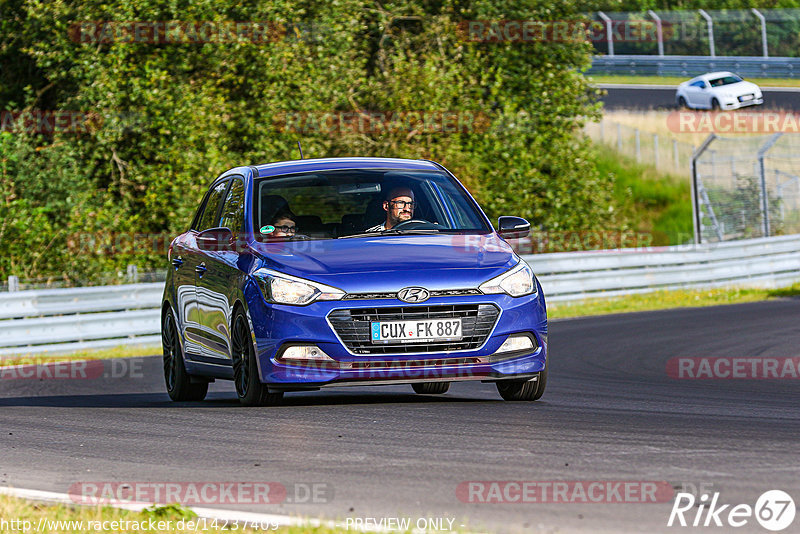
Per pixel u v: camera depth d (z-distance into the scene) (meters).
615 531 13.65
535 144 86.31
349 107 82.06
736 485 16.00
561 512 14.66
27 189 72.19
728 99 152.25
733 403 26.88
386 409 24.95
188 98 74.19
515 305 24.64
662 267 76.19
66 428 24.52
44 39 76.31
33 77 82.88
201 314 28.39
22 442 22.64
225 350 26.86
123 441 22.05
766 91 164.75
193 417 24.92
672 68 175.12
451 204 27.94
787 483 16.06
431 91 81.12
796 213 118.81
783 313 57.19
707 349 42.25
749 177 120.12
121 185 76.19
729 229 112.12
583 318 61.34
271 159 76.44
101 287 55.56
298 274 24.50
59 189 72.44
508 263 25.36
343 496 16.00
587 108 90.31
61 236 71.62
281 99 77.75
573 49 90.19
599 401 27.22
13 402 32.03
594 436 20.77
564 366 38.34
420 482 16.77
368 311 23.95
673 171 143.50
